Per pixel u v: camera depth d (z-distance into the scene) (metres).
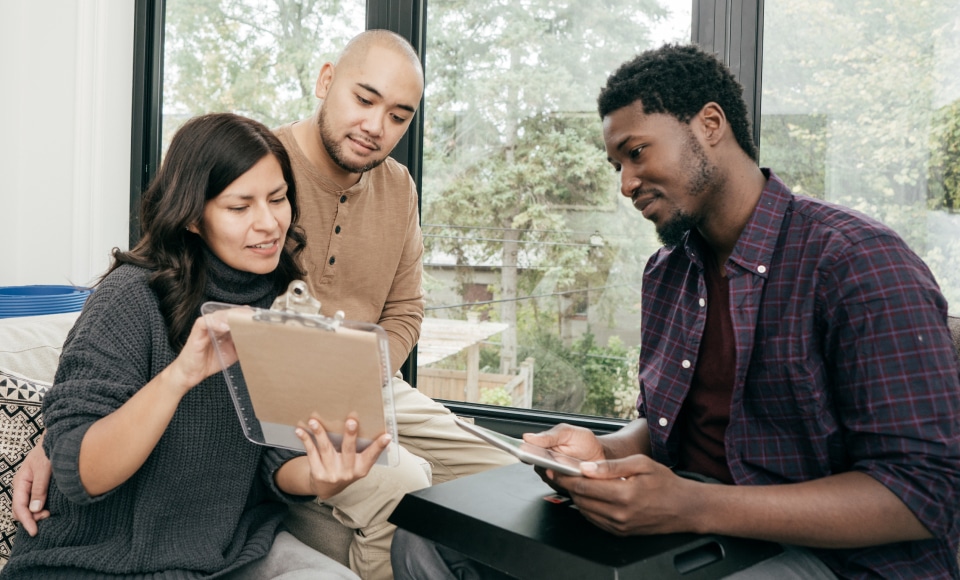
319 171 1.71
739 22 2.04
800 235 1.09
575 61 2.22
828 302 1.03
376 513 1.50
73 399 1.05
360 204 1.79
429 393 2.43
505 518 1.03
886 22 1.94
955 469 0.93
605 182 2.21
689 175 1.12
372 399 0.90
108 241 2.54
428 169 2.38
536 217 2.29
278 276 1.31
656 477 0.96
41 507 1.16
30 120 2.47
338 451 1.00
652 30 2.14
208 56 2.55
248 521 1.26
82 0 2.44
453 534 1.03
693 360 1.21
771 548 1.01
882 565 1.01
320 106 1.69
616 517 0.95
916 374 0.96
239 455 1.21
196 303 1.16
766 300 1.10
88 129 2.47
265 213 1.14
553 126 2.25
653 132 1.12
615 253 2.22
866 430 0.99
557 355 2.29
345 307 1.81
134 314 1.14
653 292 1.34
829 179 2.03
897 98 1.95
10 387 1.39
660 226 1.17
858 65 1.97
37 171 2.49
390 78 1.61
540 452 1.01
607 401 2.26
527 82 2.27
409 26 2.29
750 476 1.11
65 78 2.46
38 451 1.22
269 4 2.48
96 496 1.05
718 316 1.20
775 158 2.06
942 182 1.93
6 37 2.42
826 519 0.95
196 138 1.13
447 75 2.34
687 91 1.12
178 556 1.14
